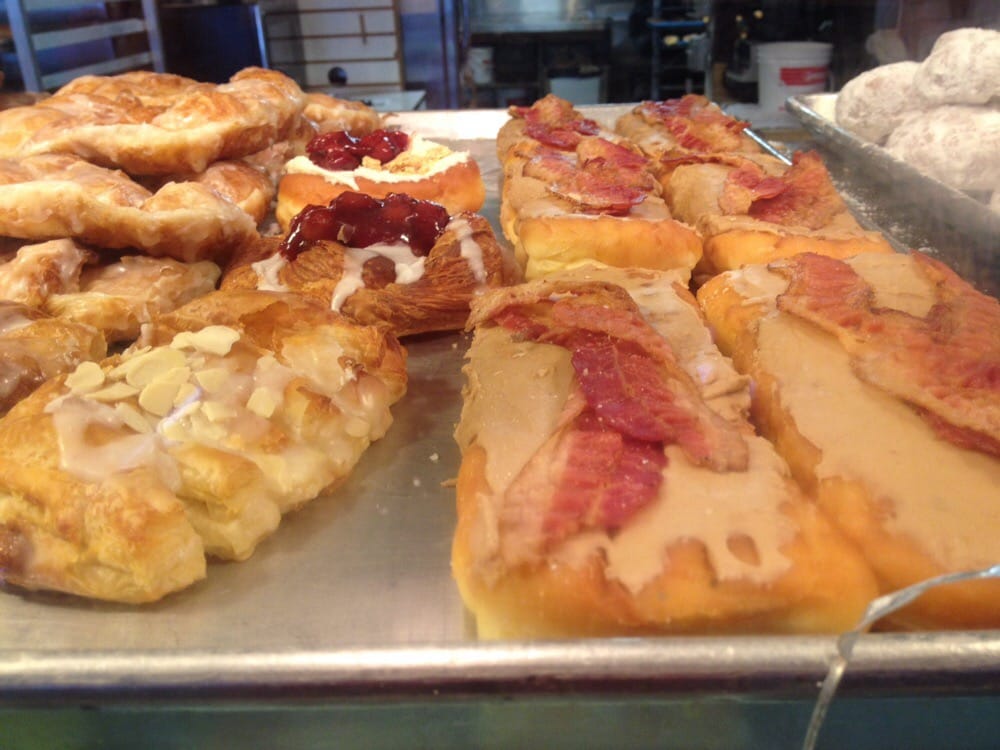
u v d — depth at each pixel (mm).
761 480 201
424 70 838
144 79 498
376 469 261
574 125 506
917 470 201
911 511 193
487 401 233
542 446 209
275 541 234
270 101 446
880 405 221
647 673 159
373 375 276
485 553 189
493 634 188
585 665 160
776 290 284
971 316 242
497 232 429
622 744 188
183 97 414
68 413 226
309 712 186
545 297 265
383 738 188
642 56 756
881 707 179
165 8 670
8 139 405
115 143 396
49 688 164
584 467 201
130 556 204
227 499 219
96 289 330
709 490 198
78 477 213
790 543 185
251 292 291
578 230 340
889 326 241
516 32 779
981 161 394
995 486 197
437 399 297
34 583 212
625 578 180
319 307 289
